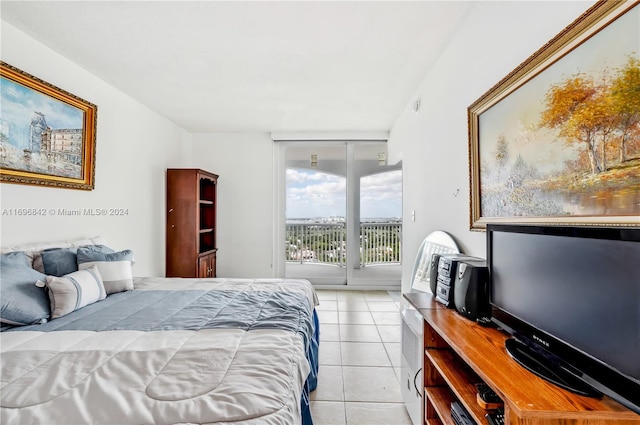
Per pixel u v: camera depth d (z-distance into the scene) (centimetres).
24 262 181
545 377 82
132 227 321
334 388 199
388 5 175
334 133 446
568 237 85
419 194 282
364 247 492
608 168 88
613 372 71
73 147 242
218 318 158
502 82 139
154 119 363
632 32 80
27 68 206
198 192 391
